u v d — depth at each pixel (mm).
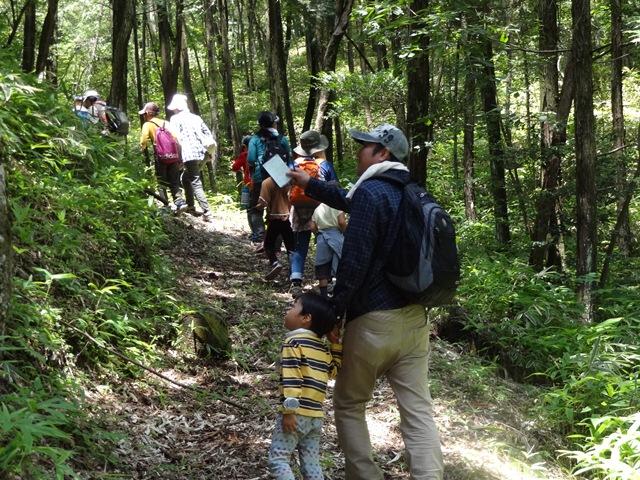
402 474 4117
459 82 10188
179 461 3973
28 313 4066
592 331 6000
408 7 7555
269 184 7590
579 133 6926
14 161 5285
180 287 6715
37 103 6039
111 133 8805
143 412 4438
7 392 3539
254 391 5117
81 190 5645
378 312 3277
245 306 6816
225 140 19547
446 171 14617
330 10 12219
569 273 9383
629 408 4887
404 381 3379
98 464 3666
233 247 9250
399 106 10148
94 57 18062
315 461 3467
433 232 3223
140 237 6246
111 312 4898
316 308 3354
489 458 4387
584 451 4738
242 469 3967
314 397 3342
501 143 9805
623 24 9547
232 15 22672
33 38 9078
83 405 4023
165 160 9781
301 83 23984
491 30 7676
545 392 5809
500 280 7469
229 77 15445
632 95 16953
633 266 10016
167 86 13914
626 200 8656
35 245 4672
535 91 14625
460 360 6090
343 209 3672
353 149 19703
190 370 5281
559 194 8867
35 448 2887
